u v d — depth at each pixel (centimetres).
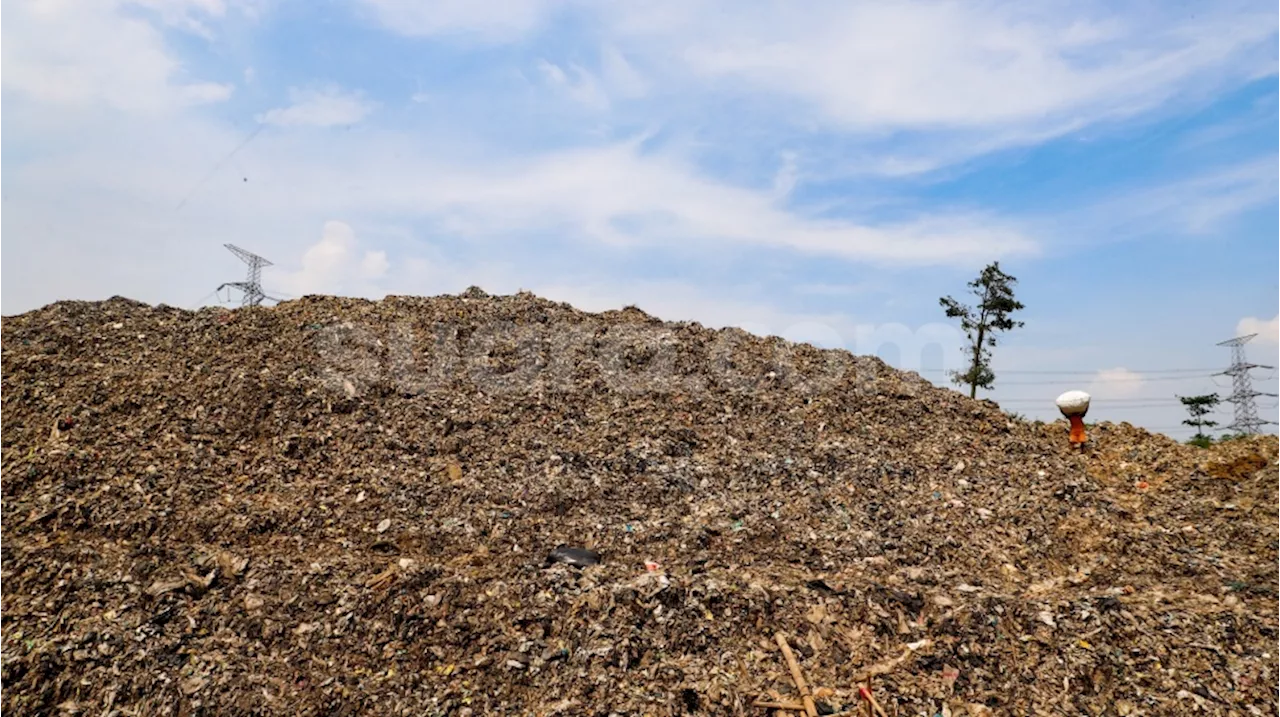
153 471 815
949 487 957
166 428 889
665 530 823
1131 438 1177
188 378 995
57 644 587
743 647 646
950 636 659
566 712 568
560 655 621
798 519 864
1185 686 611
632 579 713
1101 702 603
